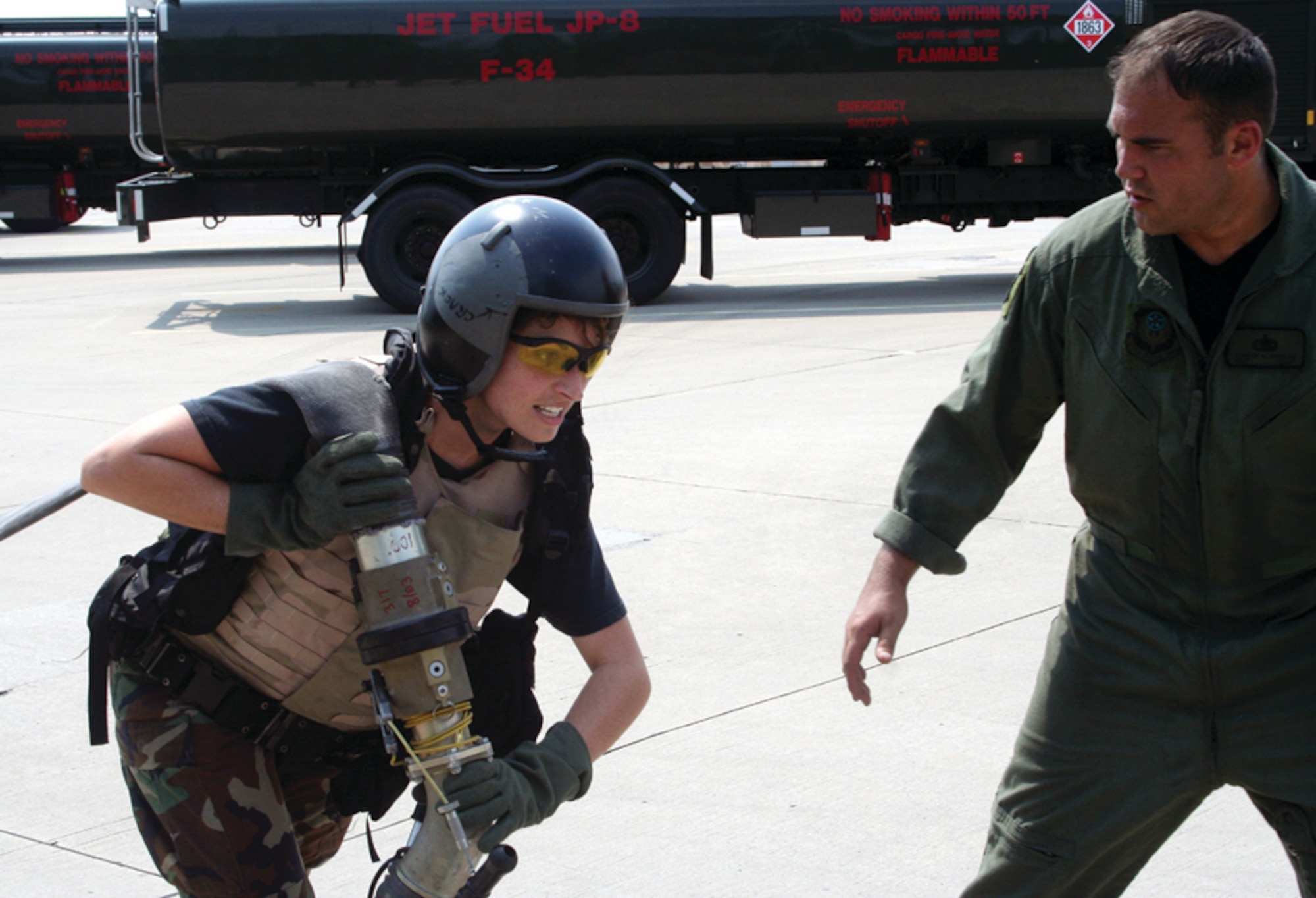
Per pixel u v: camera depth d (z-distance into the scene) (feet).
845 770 12.25
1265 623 7.05
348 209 50.52
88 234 94.84
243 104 46.50
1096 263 7.16
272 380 6.26
